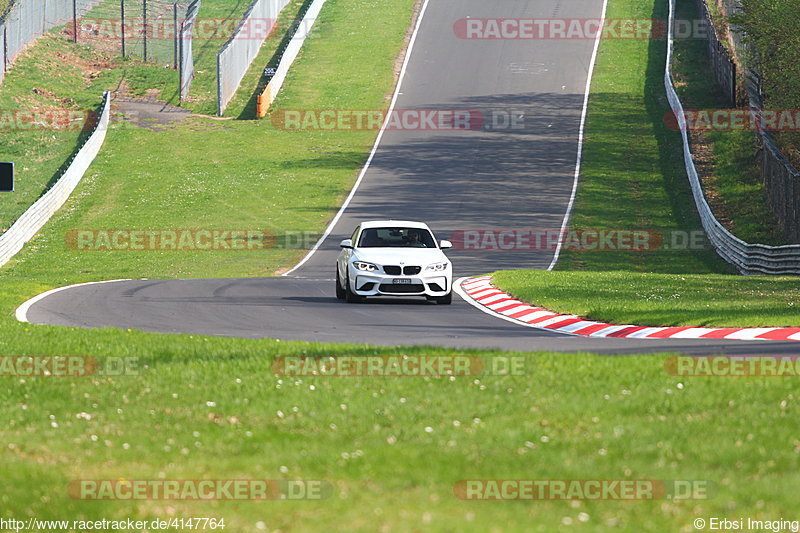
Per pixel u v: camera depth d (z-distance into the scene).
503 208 169.50
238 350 48.06
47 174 193.25
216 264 134.12
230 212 169.00
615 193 178.38
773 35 155.88
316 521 23.61
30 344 50.91
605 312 67.19
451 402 36.41
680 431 31.66
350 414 35.03
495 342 55.16
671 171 190.00
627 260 138.12
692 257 139.88
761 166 176.62
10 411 36.78
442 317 70.81
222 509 24.95
